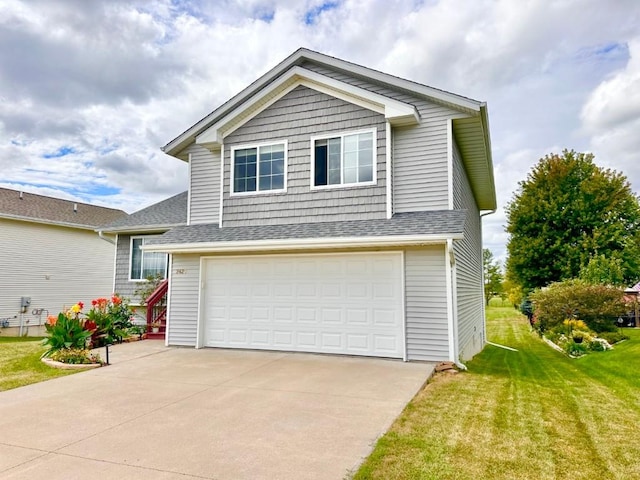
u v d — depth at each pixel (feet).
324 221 31.07
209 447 13.82
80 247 70.49
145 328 40.50
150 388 21.48
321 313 30.55
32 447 13.98
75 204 75.00
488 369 27.94
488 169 39.91
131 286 49.16
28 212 63.57
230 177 34.47
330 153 31.50
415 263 28.04
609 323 45.06
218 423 16.14
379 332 28.81
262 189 33.35
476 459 12.80
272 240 29.27
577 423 16.26
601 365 28.91
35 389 21.66
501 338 58.75
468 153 35.86
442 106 29.66
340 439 14.38
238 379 23.13
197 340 33.65
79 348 28.91
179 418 16.78
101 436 14.92
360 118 30.81
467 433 14.97
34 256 63.98
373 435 14.73
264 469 12.17
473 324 41.75
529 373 27.02
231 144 34.71
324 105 31.96
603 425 16.07
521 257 79.51
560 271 76.13
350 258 30.01
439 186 29.25
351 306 29.71
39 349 33.50
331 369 25.26
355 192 30.42
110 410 17.94
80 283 69.97
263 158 33.60
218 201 36.04
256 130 33.96
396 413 17.15
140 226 47.55
